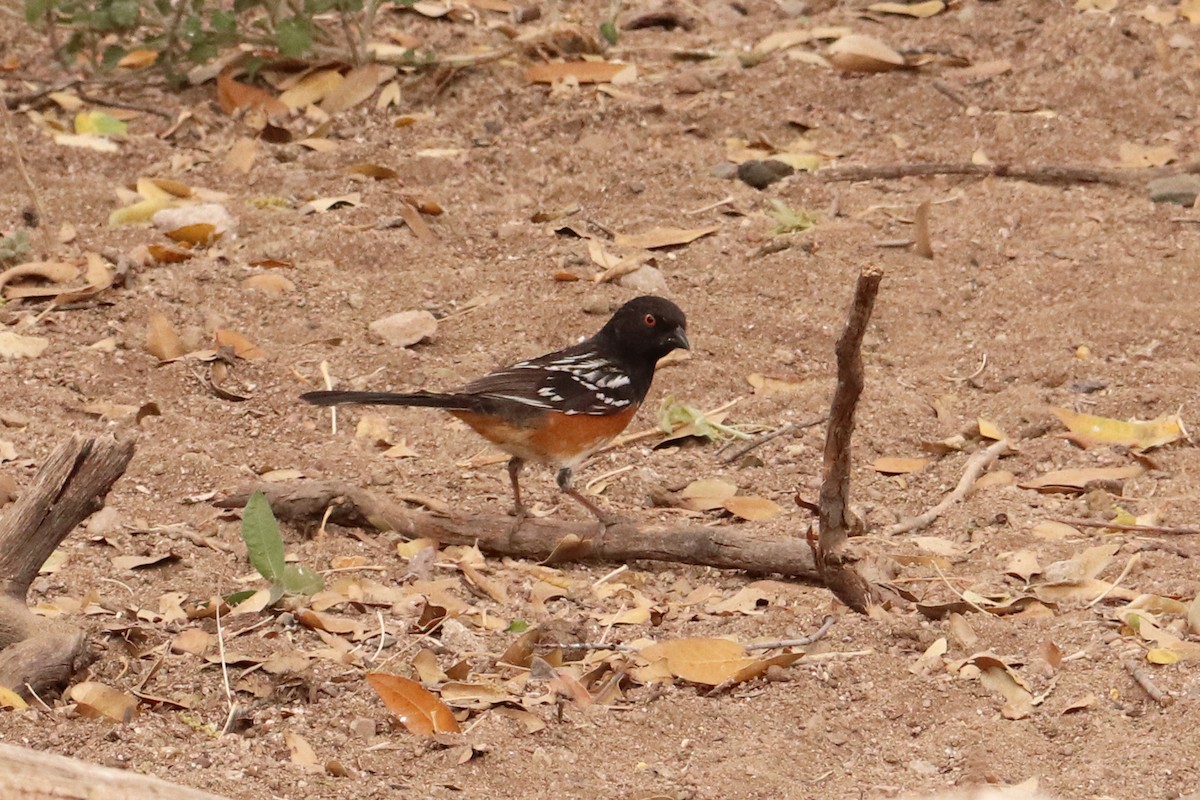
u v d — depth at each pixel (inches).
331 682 304.2
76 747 275.7
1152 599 338.6
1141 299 500.7
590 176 578.6
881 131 619.2
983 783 272.1
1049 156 596.4
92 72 631.8
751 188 581.3
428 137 608.4
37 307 482.9
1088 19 670.5
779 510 395.5
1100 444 426.0
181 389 444.1
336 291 500.1
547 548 371.6
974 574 359.9
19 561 303.9
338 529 379.6
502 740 287.0
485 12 710.5
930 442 427.2
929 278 517.3
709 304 499.2
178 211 534.9
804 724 297.6
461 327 483.8
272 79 634.8
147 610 331.6
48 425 416.2
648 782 275.4
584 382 373.7
